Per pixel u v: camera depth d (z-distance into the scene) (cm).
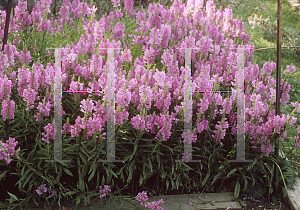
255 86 361
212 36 432
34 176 285
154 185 325
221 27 470
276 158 336
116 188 315
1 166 285
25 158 289
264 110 327
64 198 299
